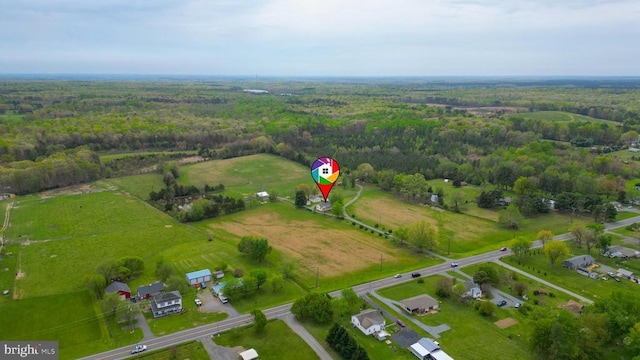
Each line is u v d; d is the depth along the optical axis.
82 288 114.69
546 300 109.94
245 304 107.62
